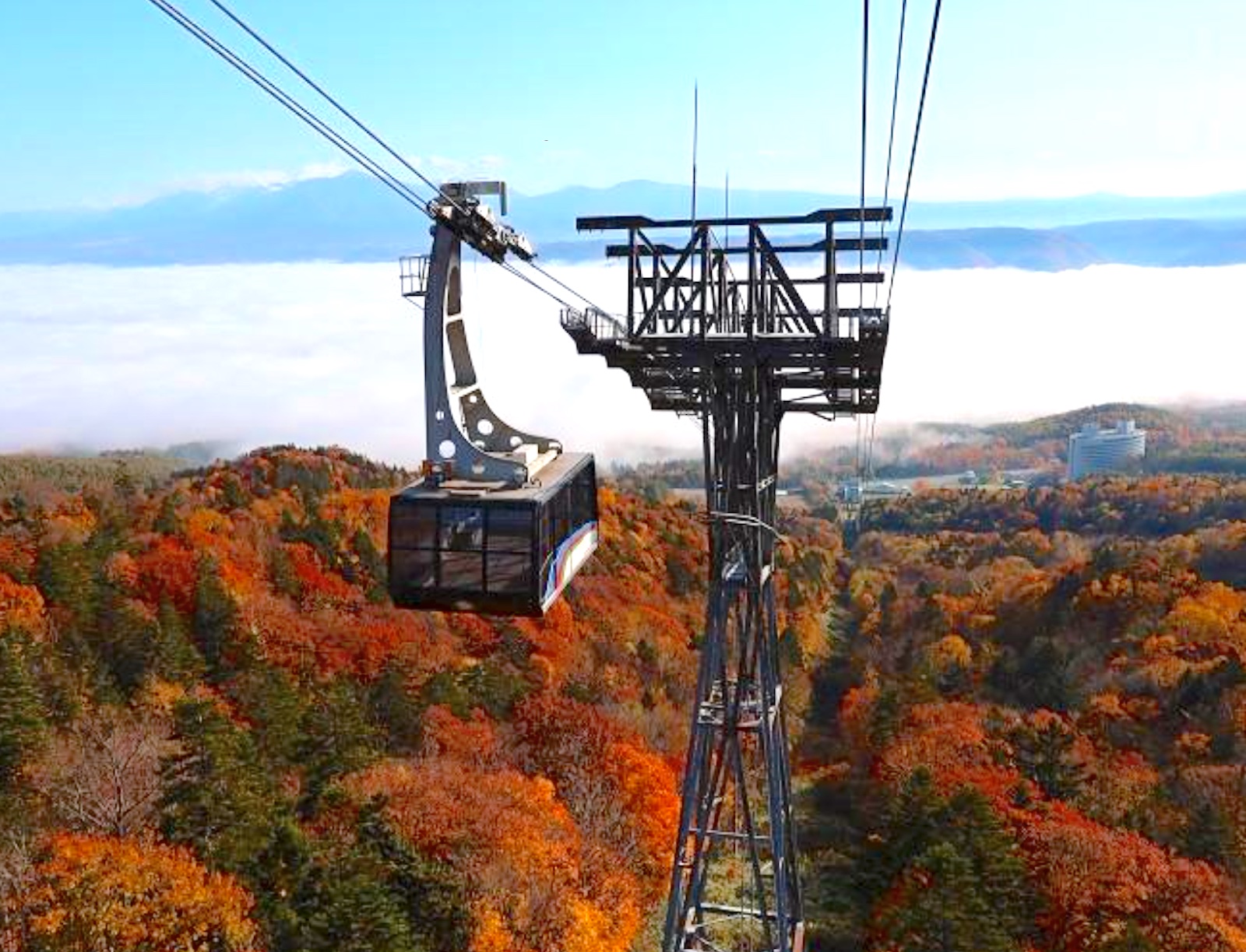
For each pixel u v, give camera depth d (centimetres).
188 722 4784
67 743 5397
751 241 2636
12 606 6812
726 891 5928
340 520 11831
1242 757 6944
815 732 9544
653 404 3306
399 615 9219
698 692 3012
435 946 4494
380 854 4675
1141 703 8006
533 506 2172
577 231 2650
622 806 6406
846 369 2830
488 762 6544
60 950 3712
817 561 15938
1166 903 4831
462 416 2364
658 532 14350
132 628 6956
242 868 4316
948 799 5619
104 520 10138
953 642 10256
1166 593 9881
